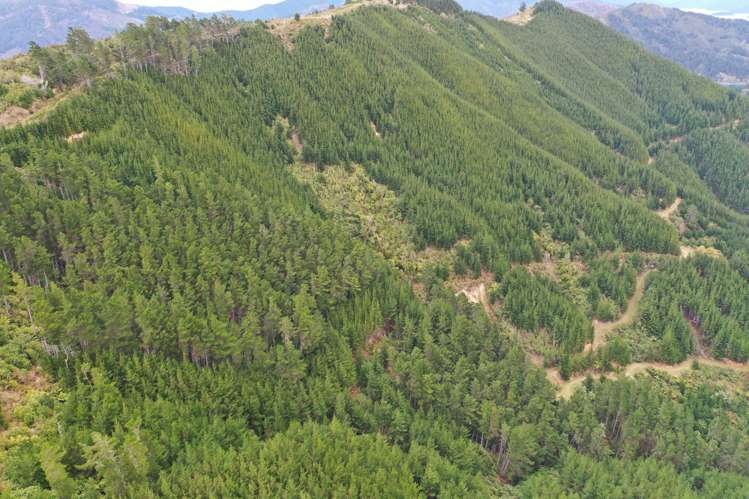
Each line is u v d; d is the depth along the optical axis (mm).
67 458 62031
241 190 121812
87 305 80375
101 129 126750
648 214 181500
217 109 157500
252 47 192375
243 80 179125
